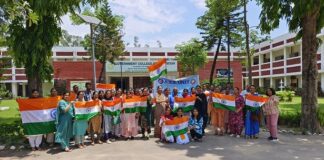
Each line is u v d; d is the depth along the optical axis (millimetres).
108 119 12789
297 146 11734
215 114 14266
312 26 14844
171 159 10008
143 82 48625
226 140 12977
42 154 10875
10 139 12406
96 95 12414
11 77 57562
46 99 11680
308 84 14820
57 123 11344
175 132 12539
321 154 10492
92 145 12188
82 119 11727
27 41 12617
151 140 13086
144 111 13469
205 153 10781
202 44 31109
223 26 28672
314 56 14898
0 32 10125
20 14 8953
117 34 42656
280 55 54250
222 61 44781
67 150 11234
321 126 15625
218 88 15258
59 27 13297
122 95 13672
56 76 41438
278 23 15078
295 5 13789
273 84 55625
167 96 14422
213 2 26766
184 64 44438
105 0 14578
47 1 12008
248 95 13461
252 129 13383
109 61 42875
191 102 14305
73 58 58844
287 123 16406
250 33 29219
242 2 23344
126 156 10453
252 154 10586
